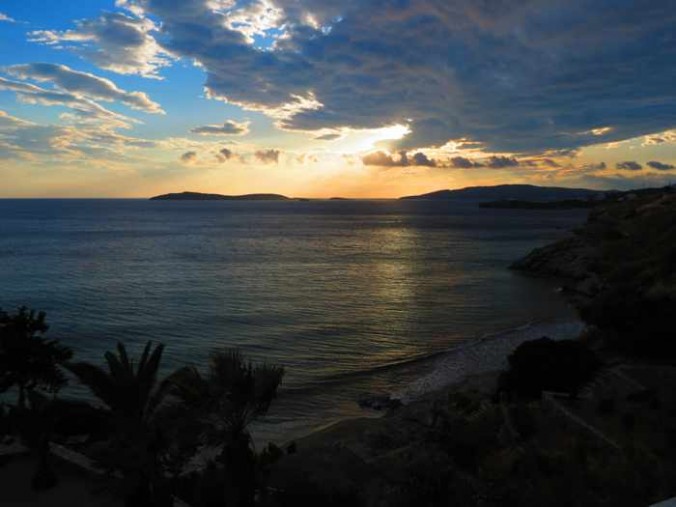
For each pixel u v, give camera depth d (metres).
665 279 45.16
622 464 18.36
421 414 28.39
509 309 61.88
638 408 24.17
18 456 19.62
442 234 175.25
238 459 13.86
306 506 16.27
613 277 59.12
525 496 17.41
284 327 51.53
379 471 19.20
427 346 46.12
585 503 16.53
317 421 30.19
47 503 16.72
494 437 23.19
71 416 20.34
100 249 118.38
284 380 36.84
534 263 93.12
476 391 31.23
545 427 23.70
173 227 195.62
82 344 44.50
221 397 13.73
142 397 14.88
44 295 64.81
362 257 111.75
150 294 67.00
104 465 14.89
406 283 79.69
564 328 52.09
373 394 34.50
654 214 85.50
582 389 27.94
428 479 18.42
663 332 34.44
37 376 22.16
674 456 19.16
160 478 14.88
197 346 44.41
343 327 52.00
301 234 171.75
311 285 76.50
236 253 115.75
